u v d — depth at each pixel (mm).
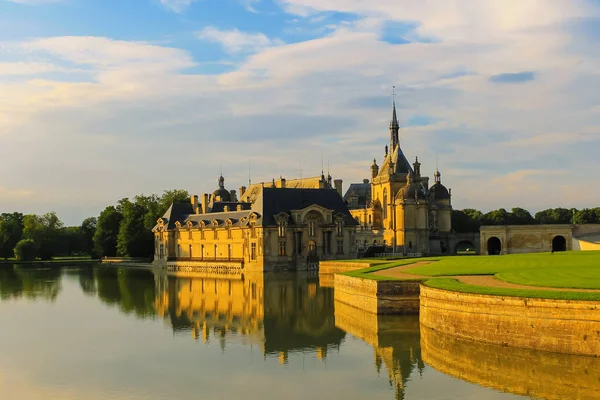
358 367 57844
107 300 107750
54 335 74500
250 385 53219
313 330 75375
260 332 75125
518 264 90250
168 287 132500
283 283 136125
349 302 89750
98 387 53188
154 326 80312
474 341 61125
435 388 50750
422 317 70438
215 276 165000
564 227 194625
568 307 54344
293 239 177375
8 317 88125
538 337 56094
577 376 51062
